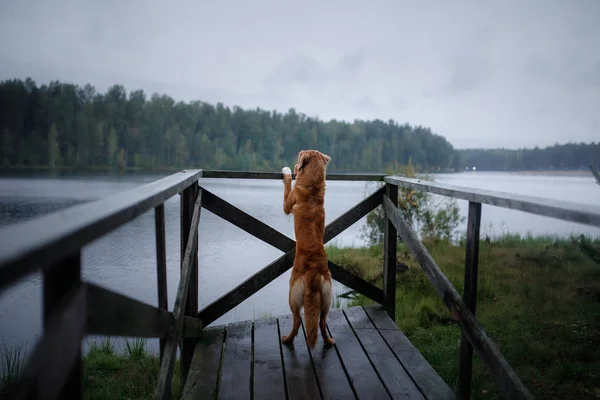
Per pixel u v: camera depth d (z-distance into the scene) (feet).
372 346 11.35
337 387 9.29
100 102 292.61
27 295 33.19
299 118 283.18
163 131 274.57
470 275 8.16
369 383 9.46
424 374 9.85
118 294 4.75
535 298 18.95
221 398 8.80
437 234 37.04
